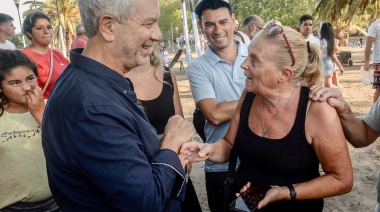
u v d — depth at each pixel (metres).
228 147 2.22
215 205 2.92
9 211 2.11
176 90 2.82
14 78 2.05
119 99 1.40
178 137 1.62
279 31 1.80
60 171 1.38
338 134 1.79
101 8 1.32
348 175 1.85
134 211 1.29
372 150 5.43
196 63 2.94
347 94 9.53
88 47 1.44
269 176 1.96
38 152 2.13
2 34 5.65
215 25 2.79
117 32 1.37
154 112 2.58
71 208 1.42
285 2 24.14
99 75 1.37
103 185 1.27
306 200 1.94
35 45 3.99
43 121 1.44
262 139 1.92
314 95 1.82
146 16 1.37
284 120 1.88
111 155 1.26
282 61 1.79
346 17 15.69
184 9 8.72
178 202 1.68
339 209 3.92
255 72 1.84
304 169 1.90
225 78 2.88
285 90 1.87
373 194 4.18
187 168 2.45
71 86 1.34
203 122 3.14
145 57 1.46
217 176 2.84
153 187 1.34
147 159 1.44
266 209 1.97
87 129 1.27
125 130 1.33
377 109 2.04
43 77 3.91
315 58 1.89
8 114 2.12
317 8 16.58
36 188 2.13
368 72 6.45
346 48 27.59
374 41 6.27
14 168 2.07
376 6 14.85
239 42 2.98
